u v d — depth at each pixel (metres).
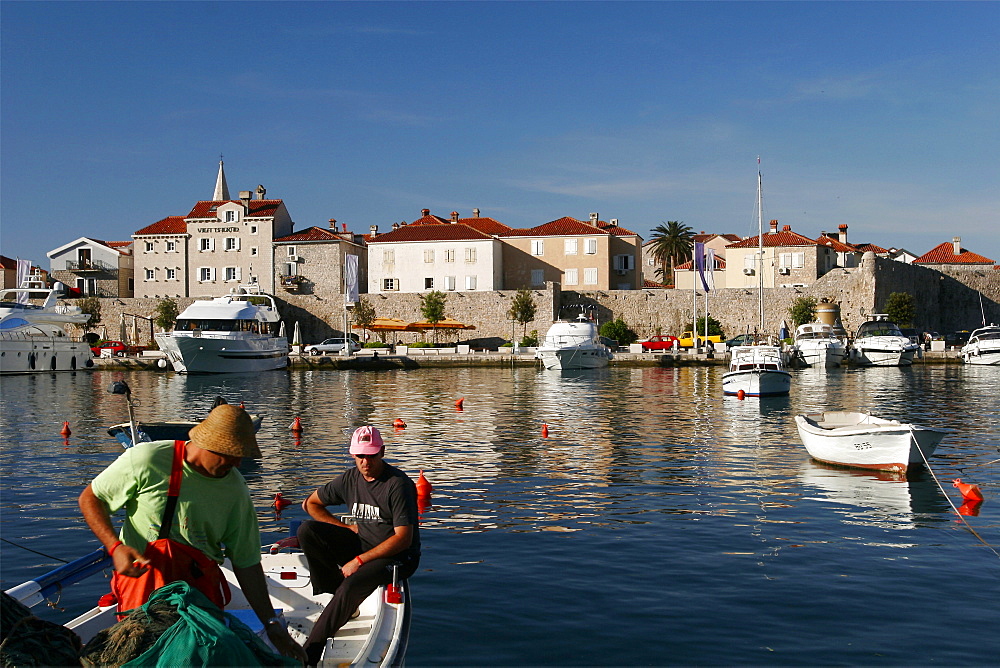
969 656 9.14
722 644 9.46
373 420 30.72
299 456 22.25
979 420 29.75
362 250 92.56
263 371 61.69
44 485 18.27
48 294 67.06
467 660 9.04
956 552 12.97
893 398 38.75
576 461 21.33
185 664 5.67
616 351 73.00
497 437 25.89
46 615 9.91
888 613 10.38
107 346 71.81
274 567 9.59
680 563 12.39
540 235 89.19
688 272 93.69
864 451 19.78
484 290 83.38
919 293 85.50
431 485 18.23
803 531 14.21
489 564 12.37
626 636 9.69
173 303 80.88
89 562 8.17
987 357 64.12
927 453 19.11
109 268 91.06
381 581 7.88
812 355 61.28
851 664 8.95
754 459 21.52
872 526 14.55
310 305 82.19
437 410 34.34
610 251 91.00
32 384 50.38
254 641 6.33
